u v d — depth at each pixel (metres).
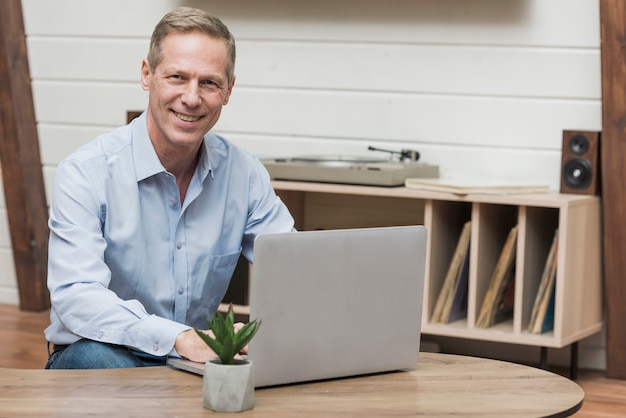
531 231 3.51
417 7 3.92
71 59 4.49
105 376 1.77
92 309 1.96
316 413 1.56
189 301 2.29
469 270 3.56
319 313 1.75
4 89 4.48
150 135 2.23
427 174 3.81
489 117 3.86
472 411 1.59
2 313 4.63
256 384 1.69
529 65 3.78
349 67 4.05
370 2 3.98
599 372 3.76
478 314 3.55
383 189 3.58
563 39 3.72
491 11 3.81
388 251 1.83
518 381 1.81
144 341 1.90
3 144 4.55
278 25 4.13
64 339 2.17
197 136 2.15
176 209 2.26
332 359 1.78
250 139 4.23
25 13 4.54
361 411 1.58
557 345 3.37
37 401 1.59
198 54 2.09
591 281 3.61
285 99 4.16
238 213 2.36
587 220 3.53
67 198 2.13
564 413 1.62
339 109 4.08
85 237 2.09
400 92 3.98
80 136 4.53
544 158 3.79
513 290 3.65
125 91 4.43
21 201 4.59
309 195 4.14
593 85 3.70
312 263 1.73
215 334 1.58
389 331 1.85
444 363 1.97
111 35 4.42
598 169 3.60
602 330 3.77
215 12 4.21
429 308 3.61
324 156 3.93
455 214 3.78
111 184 2.20
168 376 1.77
